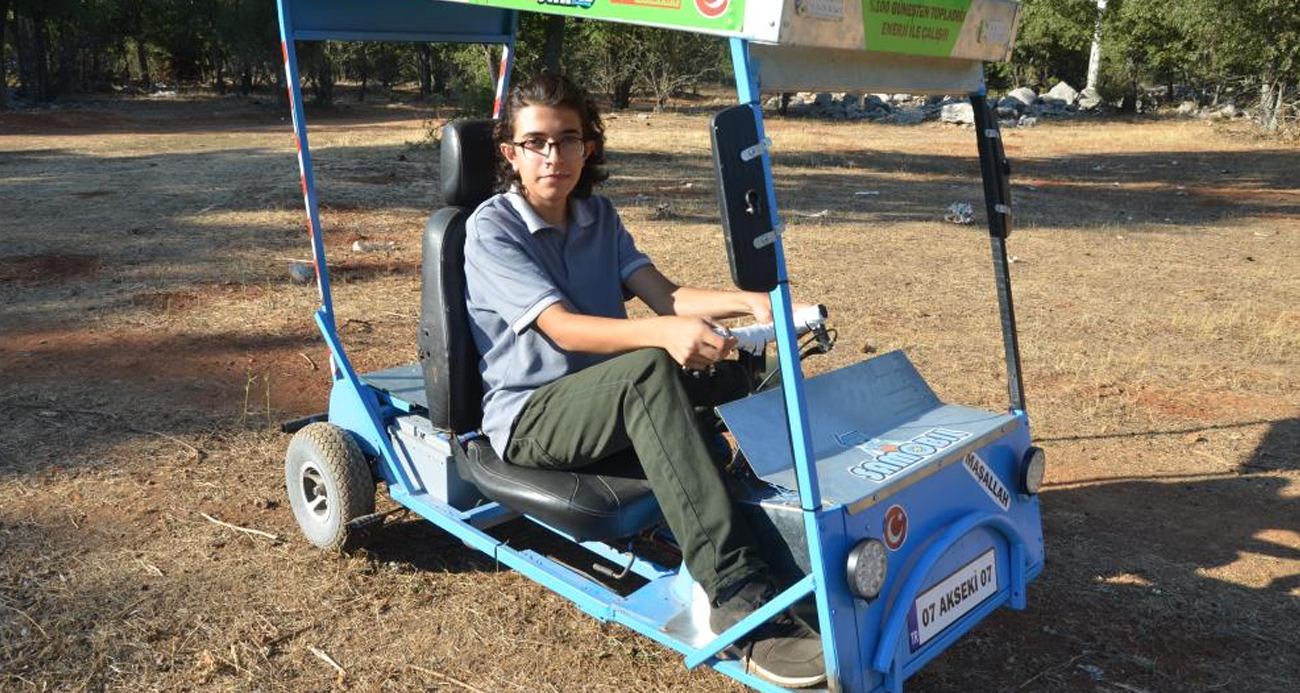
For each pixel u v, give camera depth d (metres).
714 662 2.79
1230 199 15.48
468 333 3.37
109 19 45.81
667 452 2.78
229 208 11.45
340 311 7.47
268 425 5.35
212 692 3.18
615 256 3.47
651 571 3.29
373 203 11.99
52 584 3.74
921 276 9.16
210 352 6.50
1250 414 5.92
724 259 9.45
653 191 13.87
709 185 14.59
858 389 3.17
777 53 2.38
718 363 3.24
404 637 3.52
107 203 11.71
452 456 3.57
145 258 8.93
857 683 2.63
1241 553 4.30
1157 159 21.36
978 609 3.03
